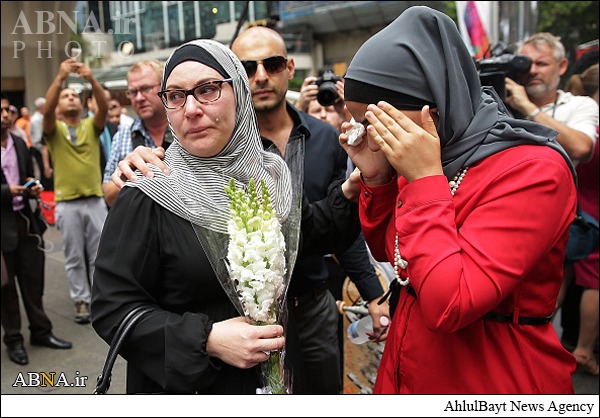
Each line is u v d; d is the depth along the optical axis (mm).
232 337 1396
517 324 1395
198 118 1468
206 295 1516
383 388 1578
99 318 1456
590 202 3521
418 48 1332
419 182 1319
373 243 1722
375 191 1617
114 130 5586
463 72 1389
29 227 4141
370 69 1362
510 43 4332
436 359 1421
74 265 4816
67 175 4727
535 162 1292
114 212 1502
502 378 1380
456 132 1364
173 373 1391
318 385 2396
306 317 2342
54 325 4781
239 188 1546
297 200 1667
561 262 1417
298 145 1868
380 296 2396
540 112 3133
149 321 1425
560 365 1451
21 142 4367
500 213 1280
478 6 4266
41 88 7934
